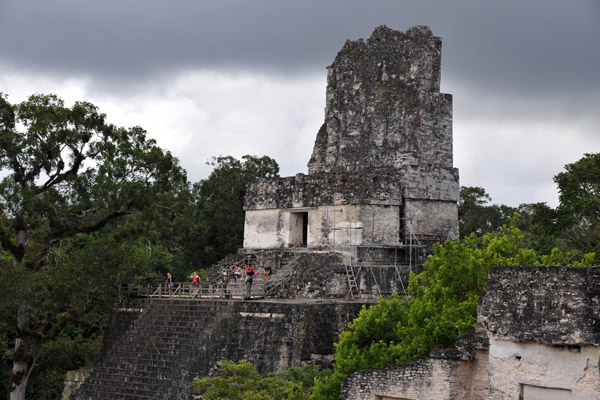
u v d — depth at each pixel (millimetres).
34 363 40438
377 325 25828
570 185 40781
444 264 25875
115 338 37250
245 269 40156
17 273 36375
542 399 18312
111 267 38094
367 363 24344
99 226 40531
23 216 38750
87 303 39312
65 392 36156
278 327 31047
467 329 22391
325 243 39688
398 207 40062
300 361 30047
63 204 38625
